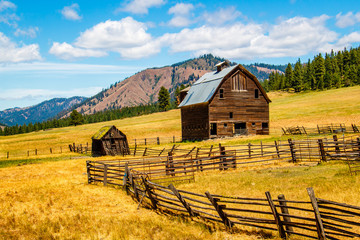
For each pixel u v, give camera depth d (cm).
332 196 1181
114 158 3262
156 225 1062
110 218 1149
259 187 1441
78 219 1147
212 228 1007
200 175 1948
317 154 2273
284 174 1775
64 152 4850
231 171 2053
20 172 2328
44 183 1842
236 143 3566
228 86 4434
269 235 909
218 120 4334
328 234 836
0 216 1167
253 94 4606
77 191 1612
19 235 982
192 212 1120
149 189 1290
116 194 1551
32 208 1295
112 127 3909
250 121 4559
